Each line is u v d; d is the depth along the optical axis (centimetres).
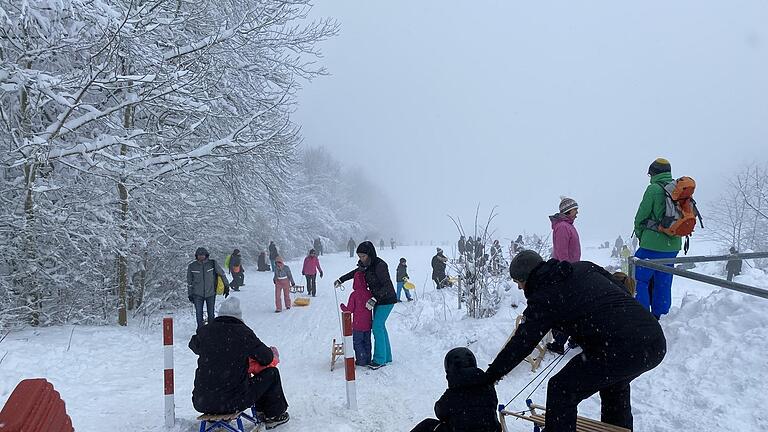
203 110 1194
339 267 3359
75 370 812
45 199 1172
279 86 1627
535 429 468
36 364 793
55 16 1002
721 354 528
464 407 398
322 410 625
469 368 404
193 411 640
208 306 1187
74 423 580
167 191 1428
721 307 596
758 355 501
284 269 1645
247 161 1512
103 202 1209
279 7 1488
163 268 1659
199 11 1338
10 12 985
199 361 532
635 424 482
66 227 1149
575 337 388
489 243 1230
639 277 660
